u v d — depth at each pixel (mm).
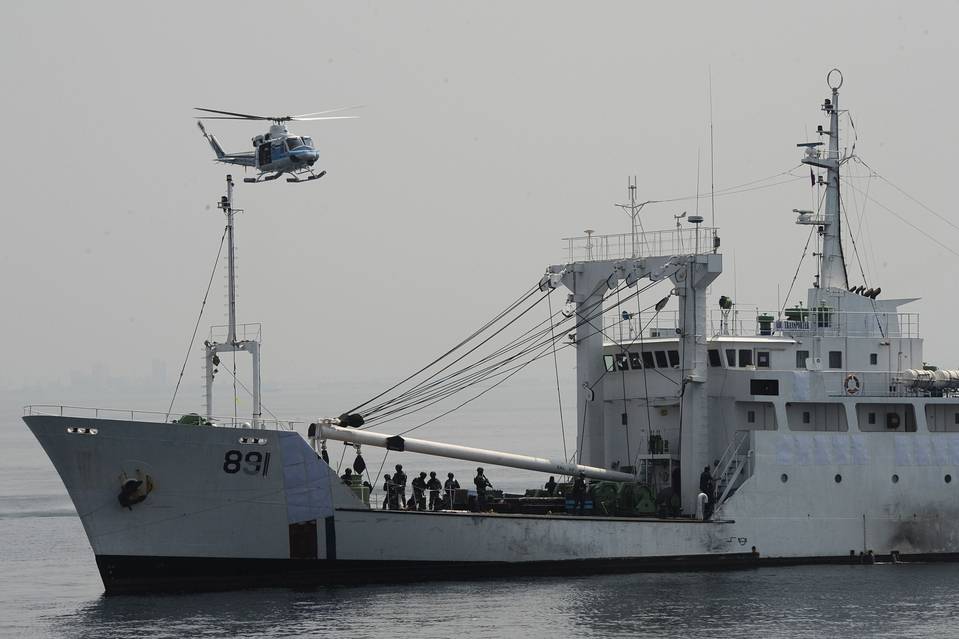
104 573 196500
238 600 194125
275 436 196125
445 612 188000
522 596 197750
